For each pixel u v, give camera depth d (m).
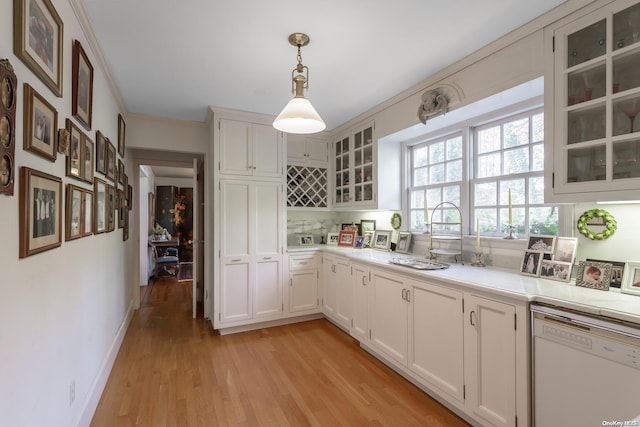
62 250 1.54
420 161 3.36
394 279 2.58
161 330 3.58
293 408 2.14
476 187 2.75
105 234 2.49
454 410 2.08
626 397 1.28
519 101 2.30
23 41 1.11
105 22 1.89
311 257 3.91
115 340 2.87
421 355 2.30
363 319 3.02
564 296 1.57
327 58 2.33
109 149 2.53
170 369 2.67
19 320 1.11
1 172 0.97
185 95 3.03
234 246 3.49
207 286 3.91
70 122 1.61
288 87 2.85
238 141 3.51
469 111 2.50
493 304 1.78
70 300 1.65
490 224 2.64
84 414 1.86
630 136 1.50
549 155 1.82
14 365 1.07
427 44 2.15
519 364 1.64
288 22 1.90
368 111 3.47
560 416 1.49
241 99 3.14
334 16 1.84
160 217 8.40
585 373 1.40
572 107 1.72
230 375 2.57
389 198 3.45
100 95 2.30
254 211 3.58
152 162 4.29
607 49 1.58
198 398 2.25
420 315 2.31
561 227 2.01
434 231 3.10
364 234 4.07
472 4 1.74
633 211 1.70
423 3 1.73
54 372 1.43
